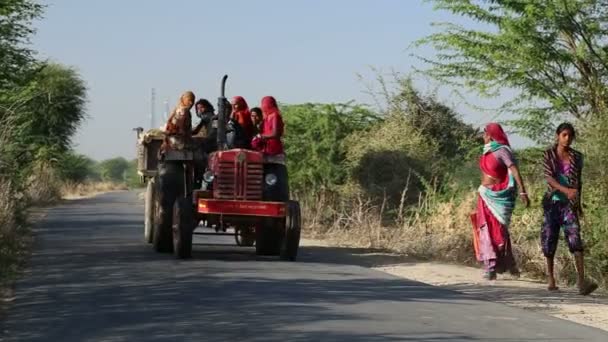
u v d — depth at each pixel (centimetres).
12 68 3491
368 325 1247
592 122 2111
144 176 2553
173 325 1226
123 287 1569
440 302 1476
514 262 1870
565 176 1730
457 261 2272
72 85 6675
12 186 2577
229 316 1293
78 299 1438
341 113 3334
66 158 7844
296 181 3262
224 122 2242
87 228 3019
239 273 1786
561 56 2539
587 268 1945
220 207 2122
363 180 3166
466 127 3422
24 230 2595
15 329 1198
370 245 2630
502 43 2555
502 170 1850
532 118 2552
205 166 2256
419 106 3397
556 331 1252
